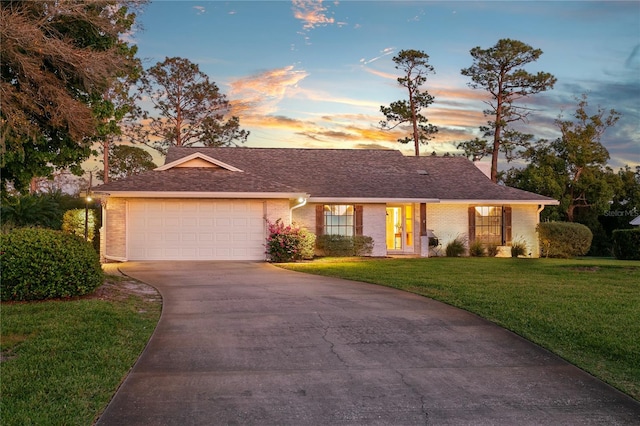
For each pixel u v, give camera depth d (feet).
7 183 41.09
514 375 19.77
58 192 78.89
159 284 40.14
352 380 19.12
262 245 61.16
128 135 132.05
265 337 24.79
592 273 48.65
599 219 111.96
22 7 32.40
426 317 28.73
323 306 31.63
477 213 75.36
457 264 55.93
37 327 24.85
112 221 58.65
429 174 80.48
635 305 31.73
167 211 59.93
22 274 30.68
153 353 22.11
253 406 16.71
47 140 38.04
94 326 25.30
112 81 38.88
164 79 132.67
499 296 34.63
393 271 48.37
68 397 16.90
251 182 62.13
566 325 26.40
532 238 76.33
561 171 114.32
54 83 34.83
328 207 70.49
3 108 31.42
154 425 15.30
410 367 20.63
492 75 122.21
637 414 16.42
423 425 15.49
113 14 37.96
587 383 18.94
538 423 15.71
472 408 16.72
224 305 31.94
